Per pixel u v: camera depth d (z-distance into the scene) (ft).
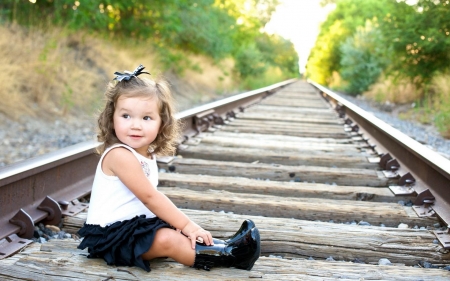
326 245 8.95
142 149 7.50
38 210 9.51
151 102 7.11
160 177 13.44
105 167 7.24
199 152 16.99
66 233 9.30
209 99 53.01
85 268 7.01
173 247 7.02
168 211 7.10
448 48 46.88
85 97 30.86
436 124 32.04
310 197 12.61
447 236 9.10
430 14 48.19
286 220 9.98
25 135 22.15
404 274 7.62
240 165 14.89
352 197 12.53
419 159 13.17
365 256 8.74
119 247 6.98
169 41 57.88
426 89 48.19
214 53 67.36
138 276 6.87
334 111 34.76
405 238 9.10
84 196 11.52
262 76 89.71
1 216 8.54
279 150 18.26
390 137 15.99
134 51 45.98
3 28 28.96
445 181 11.03
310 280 7.16
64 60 32.50
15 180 8.71
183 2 54.19
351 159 16.24
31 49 29.07
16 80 26.50
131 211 7.25
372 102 58.44
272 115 30.48
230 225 9.66
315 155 16.85
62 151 11.27
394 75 53.42
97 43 40.37
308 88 80.12
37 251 7.63
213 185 12.97
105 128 7.34
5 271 6.88
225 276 7.04
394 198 12.33
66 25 36.11
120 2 45.93
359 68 77.77
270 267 7.64
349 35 126.82
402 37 49.24
